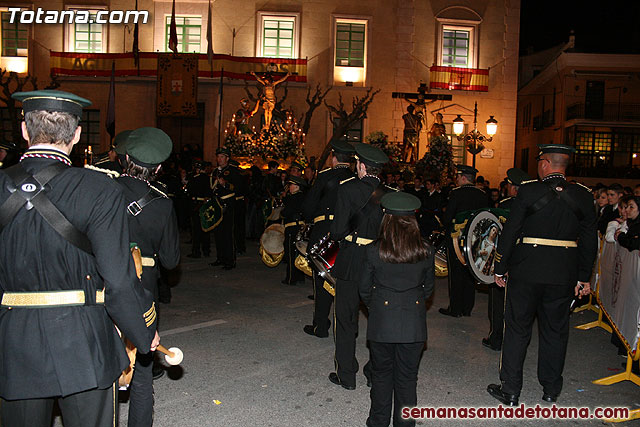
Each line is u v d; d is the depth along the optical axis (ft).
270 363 19.53
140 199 13.12
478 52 90.07
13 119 79.00
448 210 26.32
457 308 26.94
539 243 16.29
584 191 16.35
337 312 17.60
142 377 12.66
